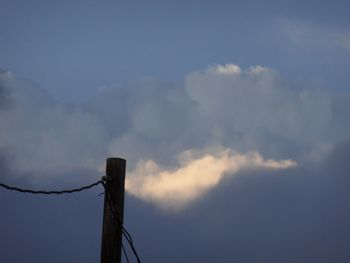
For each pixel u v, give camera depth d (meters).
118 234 12.98
